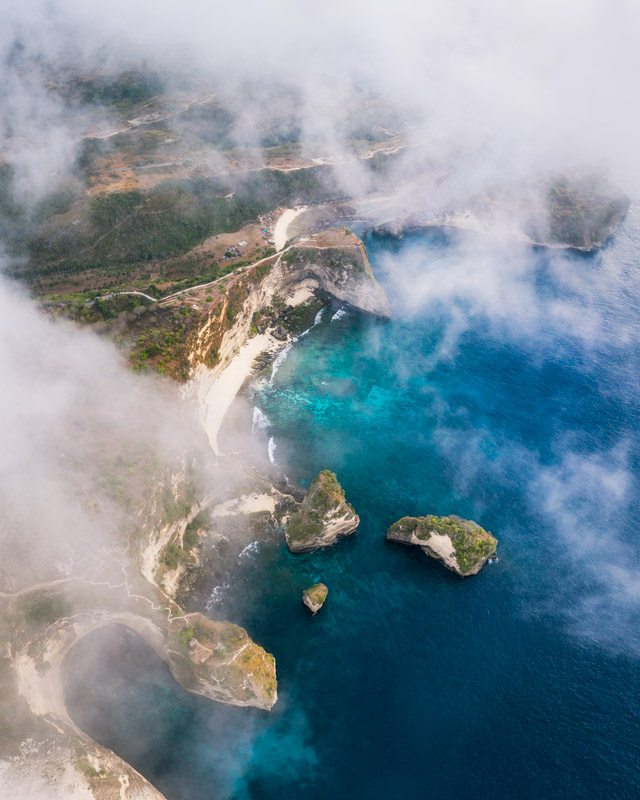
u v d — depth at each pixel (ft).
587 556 355.56
